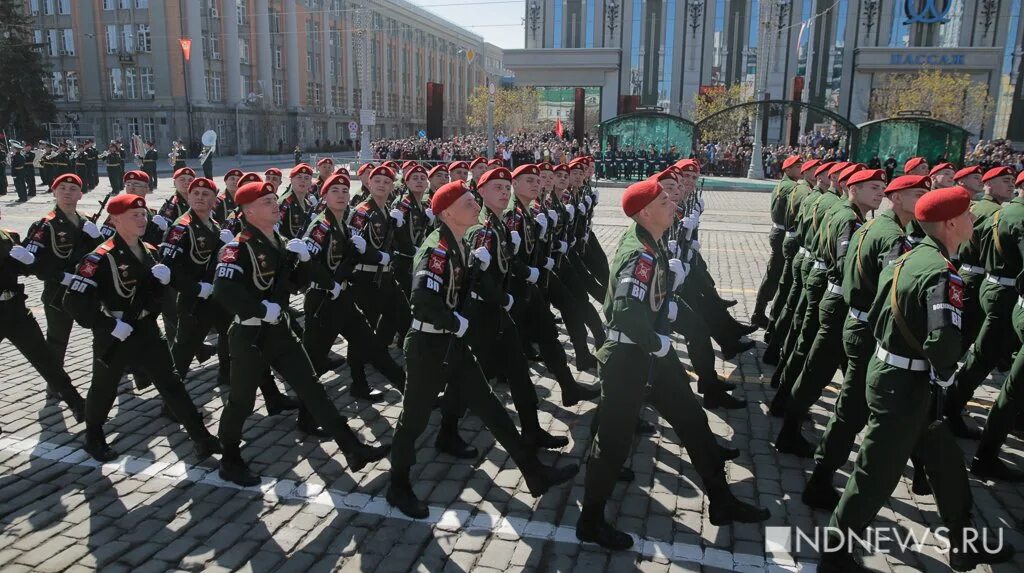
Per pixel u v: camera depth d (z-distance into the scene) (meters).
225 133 51.34
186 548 3.97
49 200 21.25
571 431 5.52
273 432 5.46
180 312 5.78
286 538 4.07
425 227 7.36
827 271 5.39
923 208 3.51
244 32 53.09
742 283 10.92
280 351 4.43
